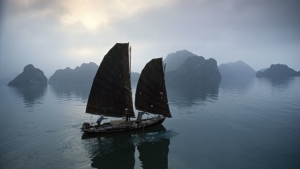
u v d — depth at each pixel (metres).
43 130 26.73
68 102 52.69
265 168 16.06
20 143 22.03
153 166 16.72
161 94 28.48
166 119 31.92
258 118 31.50
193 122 30.02
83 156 18.80
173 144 21.48
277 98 51.66
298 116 31.95
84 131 24.05
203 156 18.41
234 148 20.05
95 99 25.12
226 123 29.20
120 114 26.89
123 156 18.78
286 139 22.09
